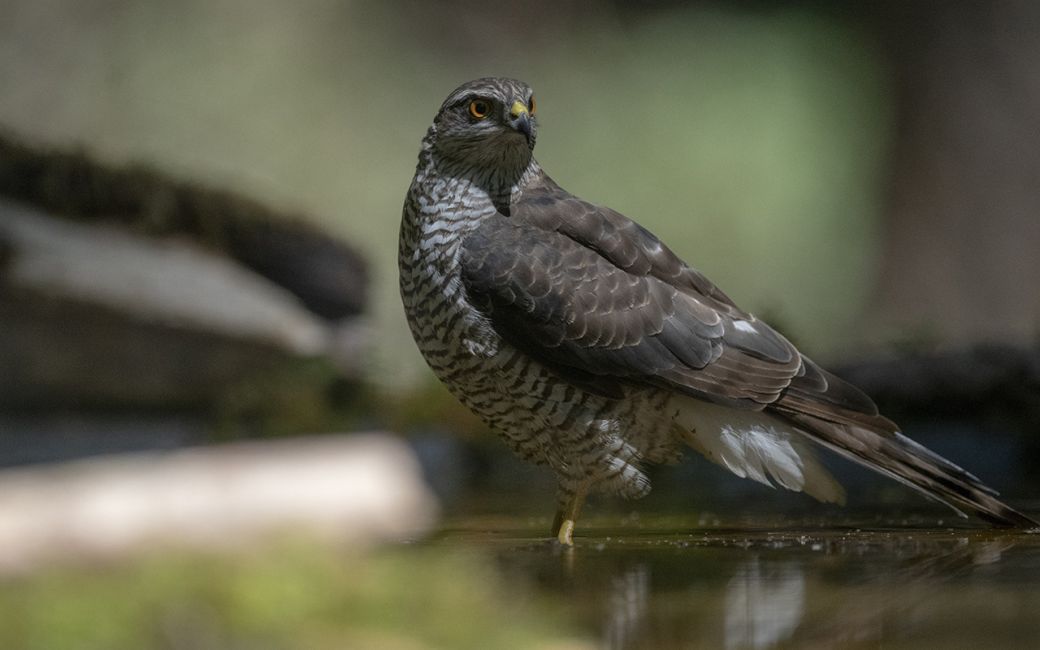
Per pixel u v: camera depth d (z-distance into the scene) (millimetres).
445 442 11953
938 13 25438
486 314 8164
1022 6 24578
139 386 12188
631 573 5707
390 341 17812
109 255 12359
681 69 30016
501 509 9438
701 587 5309
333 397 13031
